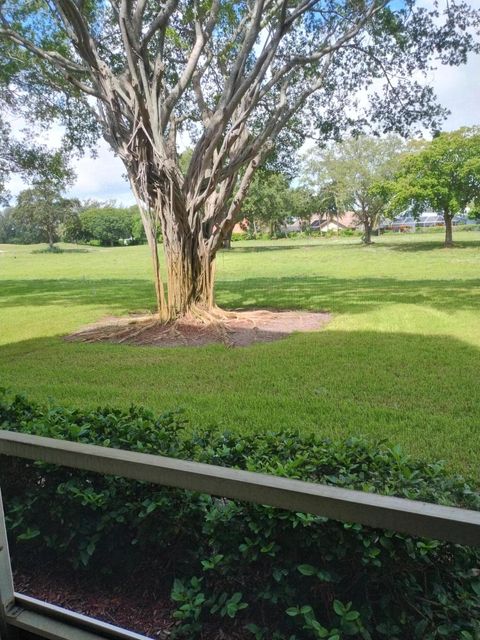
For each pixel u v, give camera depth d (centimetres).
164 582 177
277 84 1023
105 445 194
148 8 908
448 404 398
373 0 834
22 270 2381
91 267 2461
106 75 786
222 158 789
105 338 735
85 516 180
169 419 227
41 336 769
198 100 928
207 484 128
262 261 2439
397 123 1015
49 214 3919
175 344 685
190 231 820
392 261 2008
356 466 178
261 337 705
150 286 1488
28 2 956
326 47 842
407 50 926
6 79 1044
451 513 102
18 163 1323
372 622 142
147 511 160
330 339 655
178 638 161
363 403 409
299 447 196
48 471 181
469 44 894
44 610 165
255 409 401
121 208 4750
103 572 185
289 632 151
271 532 145
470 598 134
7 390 335
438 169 1688
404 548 133
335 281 1443
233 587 160
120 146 830
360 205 3041
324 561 143
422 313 800
